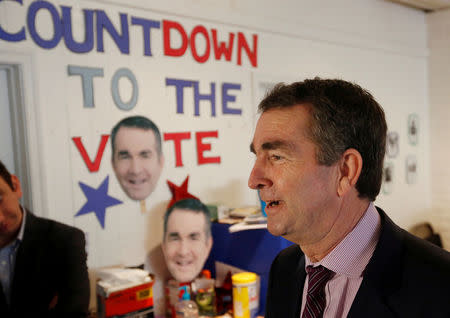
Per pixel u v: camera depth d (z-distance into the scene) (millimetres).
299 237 778
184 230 2152
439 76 4031
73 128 1917
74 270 1744
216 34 2434
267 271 1993
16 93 1792
